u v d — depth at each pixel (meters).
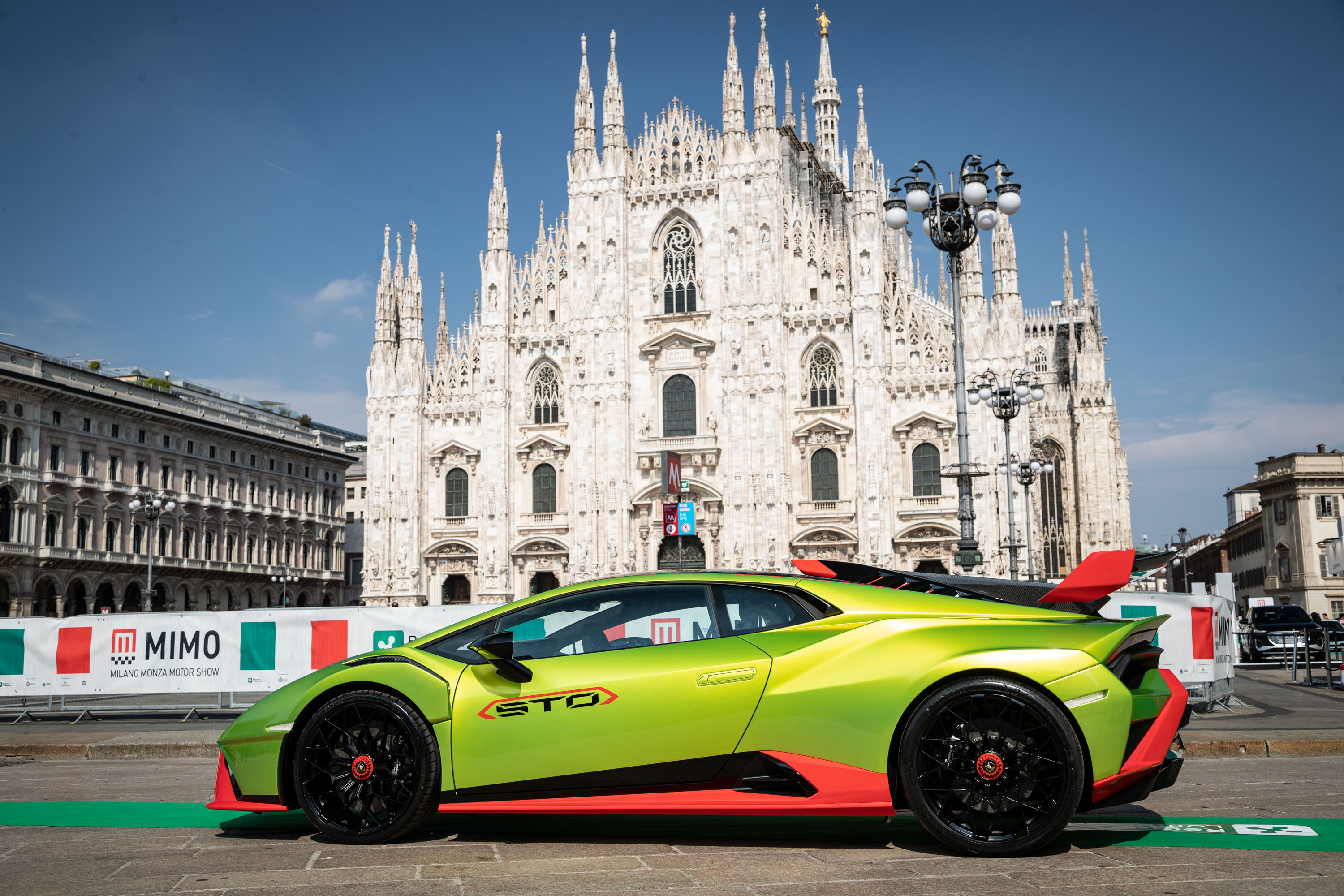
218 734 20.36
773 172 77.25
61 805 12.00
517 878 7.89
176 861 8.66
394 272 83.62
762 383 75.88
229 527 105.00
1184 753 15.49
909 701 8.73
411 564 80.12
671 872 8.05
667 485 74.62
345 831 9.28
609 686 9.14
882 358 74.31
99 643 27.77
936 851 8.80
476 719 9.21
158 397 98.19
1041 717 8.53
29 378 83.38
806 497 75.69
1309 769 14.40
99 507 90.75
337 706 9.43
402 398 81.75
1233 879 7.70
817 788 8.78
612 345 78.94
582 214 80.56
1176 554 28.33
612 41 81.19
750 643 9.20
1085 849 8.88
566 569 79.00
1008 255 73.56
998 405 43.62
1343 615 110.88
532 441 80.06
